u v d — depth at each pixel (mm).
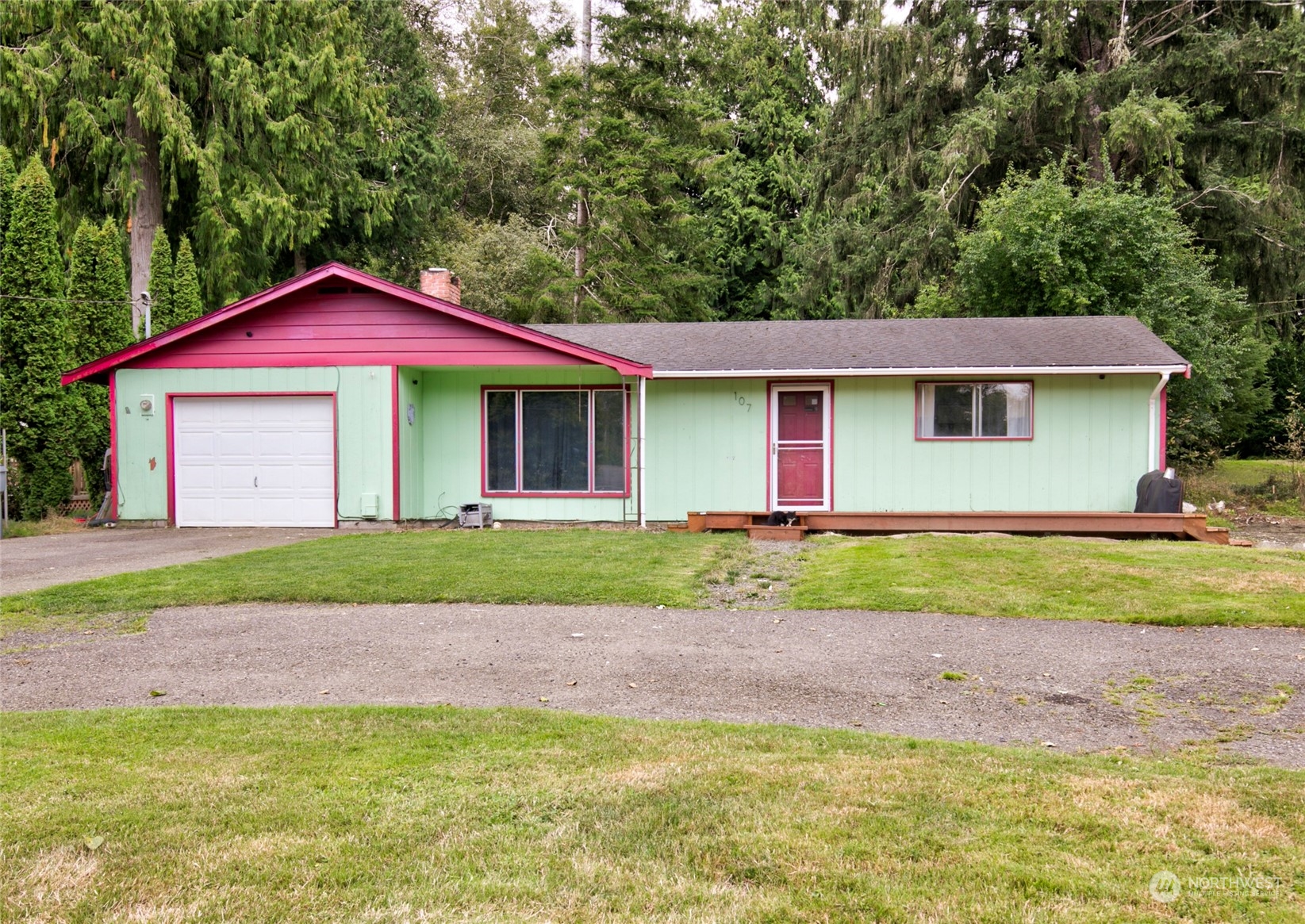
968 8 25797
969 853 3438
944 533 13414
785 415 14797
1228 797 3990
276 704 5648
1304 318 27922
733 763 4438
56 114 22109
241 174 23672
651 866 3359
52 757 4531
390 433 14445
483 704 5648
